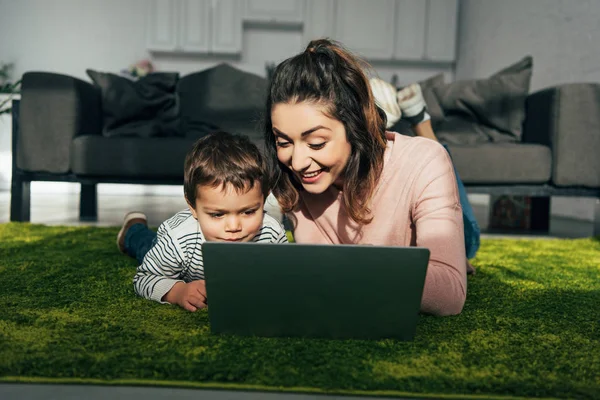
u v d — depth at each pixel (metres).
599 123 2.69
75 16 6.61
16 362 0.85
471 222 1.50
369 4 6.67
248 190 1.14
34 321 1.09
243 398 0.77
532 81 4.82
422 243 1.12
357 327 0.97
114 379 0.82
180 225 1.27
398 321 0.96
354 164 1.09
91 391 0.79
